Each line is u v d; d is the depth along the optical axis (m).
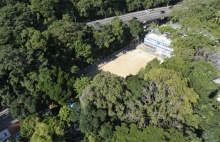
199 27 84.00
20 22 85.94
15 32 80.38
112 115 59.34
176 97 59.84
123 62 105.44
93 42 98.38
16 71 73.75
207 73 69.12
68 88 74.12
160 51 109.69
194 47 81.56
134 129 54.81
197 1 101.00
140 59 107.62
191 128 59.69
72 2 115.88
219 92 71.56
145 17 131.00
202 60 80.25
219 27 89.31
